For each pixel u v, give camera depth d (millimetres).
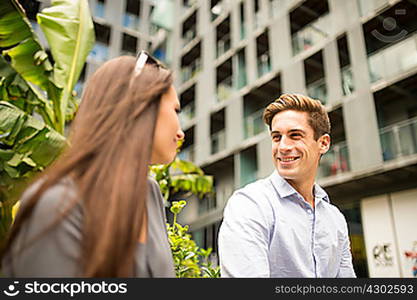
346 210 9625
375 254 8586
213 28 16875
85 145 699
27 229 618
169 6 21656
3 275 621
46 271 603
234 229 1301
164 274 829
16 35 3150
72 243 627
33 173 2773
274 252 1413
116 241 632
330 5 10992
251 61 13727
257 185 1515
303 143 1471
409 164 7746
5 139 2719
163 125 841
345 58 11672
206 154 14805
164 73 856
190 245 2127
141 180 699
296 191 1495
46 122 3344
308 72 12578
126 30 19297
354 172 8703
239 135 13250
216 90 16562
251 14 14422
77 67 3564
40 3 7820
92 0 18781
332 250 1535
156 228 901
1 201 2469
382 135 8836
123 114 742
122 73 806
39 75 3334
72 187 665
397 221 8375
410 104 9516
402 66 8898
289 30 12258
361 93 9203
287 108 1508
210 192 4742
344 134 10648
